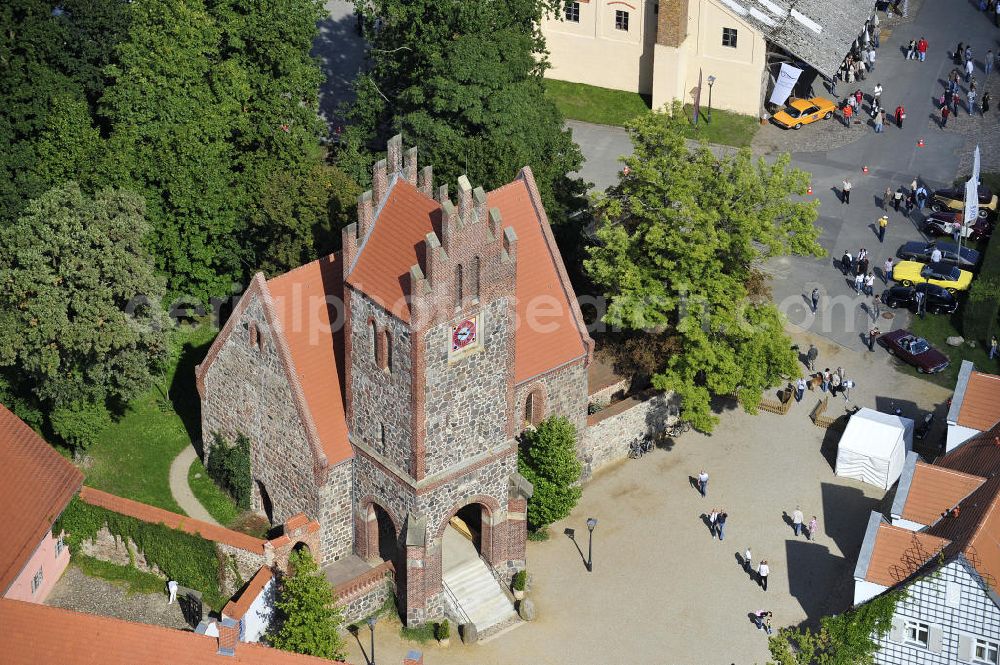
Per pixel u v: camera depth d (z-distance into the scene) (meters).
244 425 97.75
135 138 113.06
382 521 98.44
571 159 119.56
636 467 108.19
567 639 93.94
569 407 101.56
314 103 122.00
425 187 89.75
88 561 97.56
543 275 98.44
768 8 146.00
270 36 118.06
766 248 130.75
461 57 115.25
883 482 106.56
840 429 112.12
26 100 117.44
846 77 155.88
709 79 146.88
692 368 102.75
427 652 92.50
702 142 107.00
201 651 80.00
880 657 88.25
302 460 93.56
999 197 137.38
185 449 105.62
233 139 118.62
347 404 92.62
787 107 148.38
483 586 95.88
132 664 79.38
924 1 169.00
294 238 109.75
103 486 102.25
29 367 96.69
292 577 89.44
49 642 79.69
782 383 116.06
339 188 109.94
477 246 84.56
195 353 113.62
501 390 90.62
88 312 96.06
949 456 100.38
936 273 125.19
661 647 93.62
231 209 111.81
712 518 102.12
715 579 98.94
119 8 121.62
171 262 111.81
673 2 141.75
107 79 122.31
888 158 143.50
